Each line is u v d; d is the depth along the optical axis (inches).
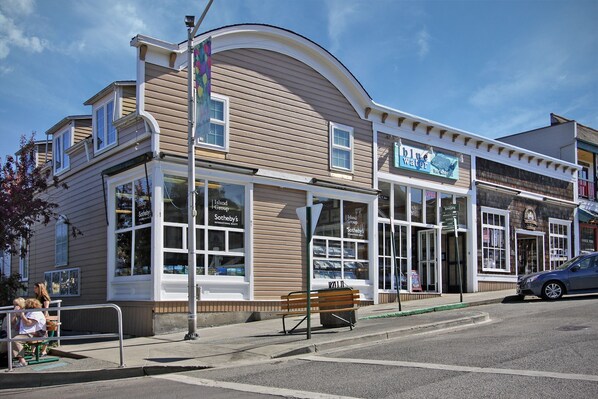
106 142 641.0
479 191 912.9
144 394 307.1
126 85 616.4
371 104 748.6
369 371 329.4
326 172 697.6
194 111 562.3
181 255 556.7
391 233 773.3
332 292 514.0
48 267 770.8
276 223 636.1
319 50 693.9
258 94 640.4
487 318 544.1
